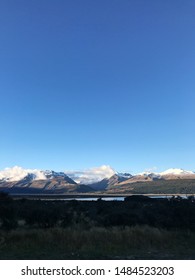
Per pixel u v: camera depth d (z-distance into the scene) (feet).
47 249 55.26
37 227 83.97
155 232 65.92
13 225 79.36
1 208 81.15
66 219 91.40
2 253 52.65
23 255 51.31
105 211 126.31
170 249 56.95
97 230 69.92
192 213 80.23
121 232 64.44
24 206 105.70
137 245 58.54
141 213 95.50
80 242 58.03
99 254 51.90
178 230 75.00
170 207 87.66
